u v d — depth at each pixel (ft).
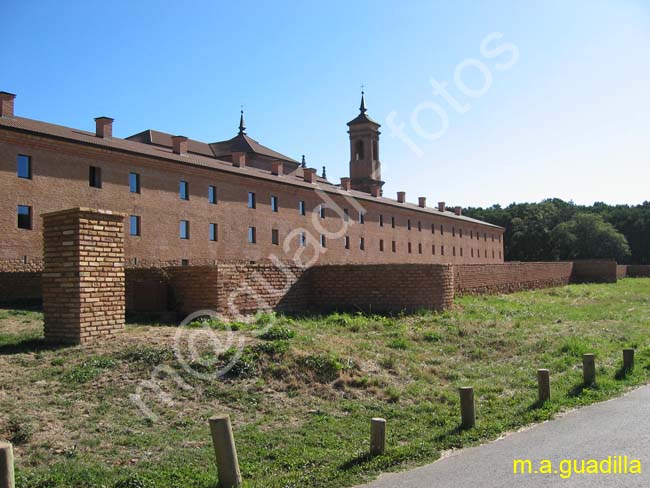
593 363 32.86
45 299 32.76
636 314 68.74
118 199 102.78
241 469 19.54
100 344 31.40
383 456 20.65
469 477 18.51
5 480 14.62
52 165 92.07
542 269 119.55
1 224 84.23
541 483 17.70
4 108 93.04
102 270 32.91
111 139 110.73
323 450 21.65
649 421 24.79
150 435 22.31
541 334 49.73
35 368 27.48
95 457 20.01
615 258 279.69
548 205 321.73
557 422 25.35
